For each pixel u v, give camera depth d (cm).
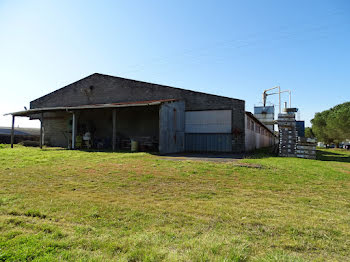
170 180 552
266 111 3098
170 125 1324
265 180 562
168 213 338
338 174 650
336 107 3097
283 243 249
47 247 232
